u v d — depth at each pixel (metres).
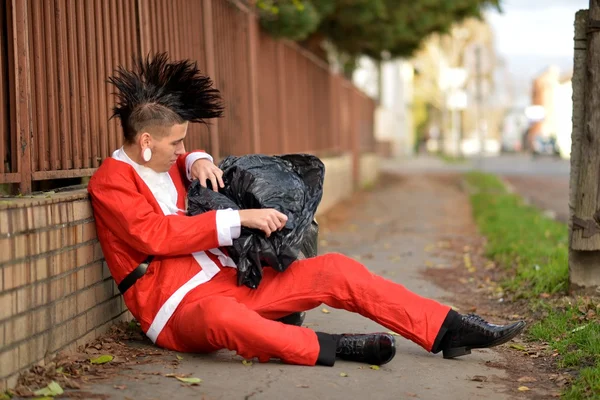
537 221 13.45
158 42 6.97
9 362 3.92
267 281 4.82
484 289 8.00
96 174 4.75
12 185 4.57
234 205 4.79
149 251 4.55
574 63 6.73
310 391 4.27
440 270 9.29
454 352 4.92
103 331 5.09
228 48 9.78
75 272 4.62
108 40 5.80
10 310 3.91
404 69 65.38
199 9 8.42
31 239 4.09
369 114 30.98
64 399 3.93
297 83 15.30
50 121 4.88
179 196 4.96
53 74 4.95
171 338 4.71
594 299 6.53
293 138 14.91
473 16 20.83
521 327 4.82
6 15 4.42
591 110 6.54
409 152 69.88
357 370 4.72
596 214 6.55
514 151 84.31
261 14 12.15
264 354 4.59
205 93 4.75
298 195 4.86
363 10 17.73
